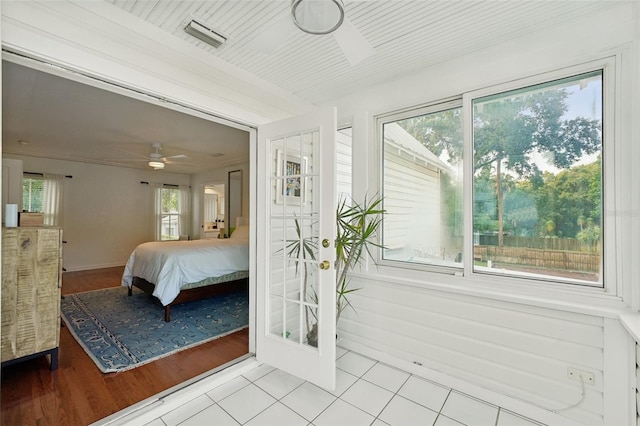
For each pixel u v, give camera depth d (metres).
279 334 2.44
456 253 2.27
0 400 1.85
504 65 1.99
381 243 2.62
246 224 6.11
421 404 1.94
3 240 2.03
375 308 2.53
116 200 6.64
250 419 1.80
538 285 1.87
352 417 1.81
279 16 1.70
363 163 2.67
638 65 1.59
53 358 2.26
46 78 2.49
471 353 2.05
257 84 2.44
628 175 1.62
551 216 1.87
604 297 1.67
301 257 2.26
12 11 1.33
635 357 1.54
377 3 1.59
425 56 2.15
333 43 1.98
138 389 2.07
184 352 2.63
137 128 3.90
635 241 1.59
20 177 3.77
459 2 1.59
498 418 1.81
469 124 2.13
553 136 1.87
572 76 1.80
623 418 1.57
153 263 3.73
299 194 2.40
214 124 3.73
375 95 2.61
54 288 2.25
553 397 1.76
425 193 2.42
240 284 4.45
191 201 7.91
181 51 1.95
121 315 3.52
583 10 1.67
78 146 4.86
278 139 2.39
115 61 1.66
